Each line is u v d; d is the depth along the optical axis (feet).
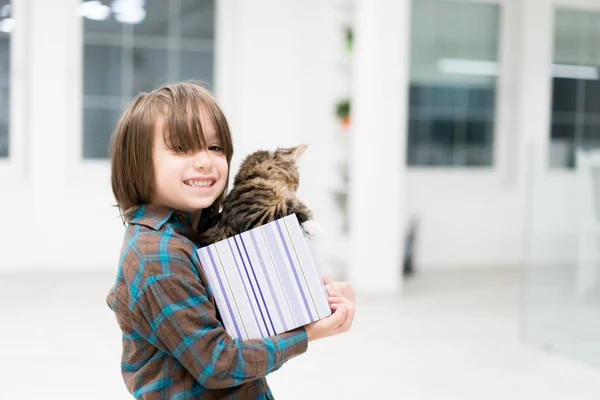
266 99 18.34
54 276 16.52
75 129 17.28
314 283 3.68
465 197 19.66
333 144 16.92
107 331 11.74
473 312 13.82
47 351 10.52
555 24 19.57
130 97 17.66
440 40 19.10
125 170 3.88
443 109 19.40
